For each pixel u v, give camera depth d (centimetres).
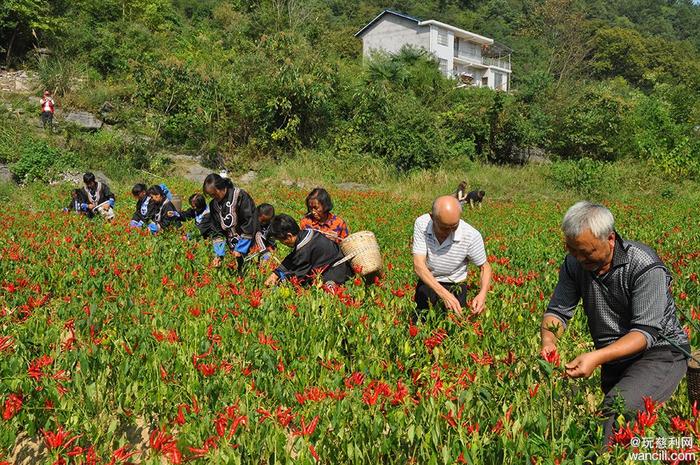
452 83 3538
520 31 8081
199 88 2605
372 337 505
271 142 2647
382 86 2833
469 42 5969
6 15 2591
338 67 3033
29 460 425
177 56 2944
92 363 452
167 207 1098
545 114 3303
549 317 394
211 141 2555
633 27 11381
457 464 321
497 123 3077
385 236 1377
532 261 988
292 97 2659
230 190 779
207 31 3700
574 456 311
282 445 362
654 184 2706
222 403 403
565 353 507
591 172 2597
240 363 489
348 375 472
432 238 536
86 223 1175
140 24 3183
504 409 358
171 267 813
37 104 2403
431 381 419
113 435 404
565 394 395
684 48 8938
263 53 2764
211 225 830
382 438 353
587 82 4138
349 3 7856
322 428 371
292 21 3506
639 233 1318
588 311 378
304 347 508
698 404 387
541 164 3028
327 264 674
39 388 432
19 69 2664
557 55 6128
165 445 352
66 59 2714
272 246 804
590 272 367
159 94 2550
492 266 884
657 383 350
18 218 1330
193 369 448
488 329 519
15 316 582
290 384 435
